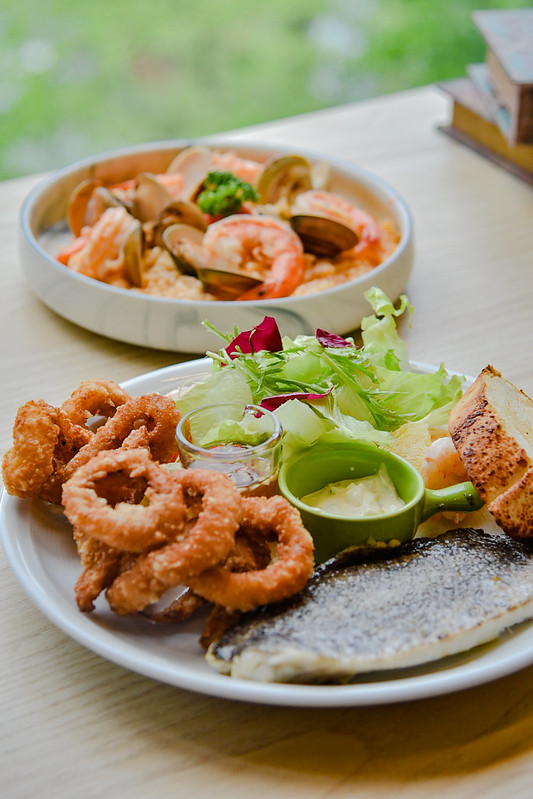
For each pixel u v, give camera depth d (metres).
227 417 0.62
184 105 2.16
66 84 2.14
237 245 0.92
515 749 0.49
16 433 0.59
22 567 0.55
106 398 0.66
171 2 2.25
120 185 1.07
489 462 0.58
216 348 0.82
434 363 0.83
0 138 2.04
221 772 0.48
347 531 0.57
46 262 0.87
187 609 0.53
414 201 1.11
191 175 1.08
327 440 0.63
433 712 0.51
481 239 1.03
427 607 0.51
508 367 0.82
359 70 2.21
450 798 0.47
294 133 1.29
